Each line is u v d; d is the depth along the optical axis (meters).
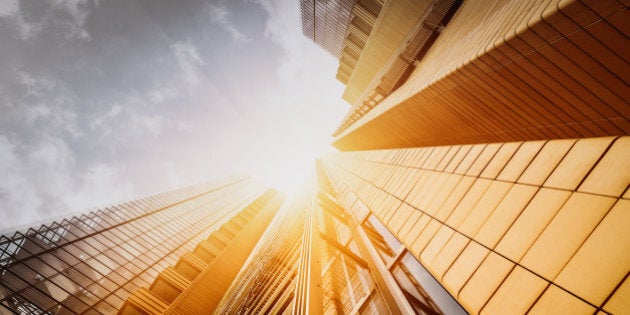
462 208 4.42
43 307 17.34
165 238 34.84
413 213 5.99
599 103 7.30
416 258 5.23
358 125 23.56
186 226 42.53
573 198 2.81
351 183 17.11
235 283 21.12
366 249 7.83
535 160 3.52
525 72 7.61
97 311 19.28
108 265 23.88
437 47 14.54
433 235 4.84
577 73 6.77
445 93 10.69
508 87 8.49
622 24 5.11
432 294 4.53
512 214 3.43
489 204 3.89
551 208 2.98
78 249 22.98
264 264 15.07
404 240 5.74
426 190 5.95
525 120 9.79
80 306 18.86
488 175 4.23
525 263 2.94
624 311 2.03
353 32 32.44
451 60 9.94
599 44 5.73
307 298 4.79
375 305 5.22
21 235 20.38
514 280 2.96
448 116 12.54
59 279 19.69
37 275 18.73
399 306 4.76
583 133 8.72
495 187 3.96
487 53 7.52
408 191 6.89
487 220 3.77
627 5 4.74
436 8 15.47
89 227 26.33
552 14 5.53
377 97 24.42
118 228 29.72
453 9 15.21
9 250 18.84
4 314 15.75
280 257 13.21
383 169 11.07
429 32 16.27
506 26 7.10
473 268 3.57
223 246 39.75
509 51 7.09
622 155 2.57
